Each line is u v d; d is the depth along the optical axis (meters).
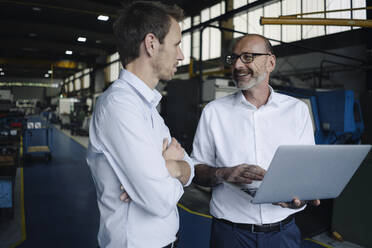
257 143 1.27
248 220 1.21
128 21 0.86
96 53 23.92
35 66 28.08
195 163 1.38
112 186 0.82
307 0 10.40
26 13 15.74
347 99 2.74
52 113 20.23
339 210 2.63
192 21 15.49
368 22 2.53
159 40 0.86
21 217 3.22
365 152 0.96
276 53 11.81
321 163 0.90
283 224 1.23
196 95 4.21
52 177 5.07
